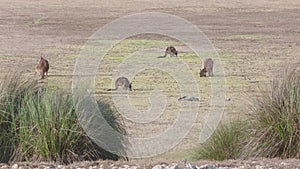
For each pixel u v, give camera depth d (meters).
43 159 25.41
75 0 130.88
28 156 25.50
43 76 50.59
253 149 26.23
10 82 26.89
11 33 86.38
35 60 63.22
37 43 76.88
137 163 24.00
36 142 25.48
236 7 124.06
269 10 120.50
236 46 76.06
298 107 26.28
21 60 62.97
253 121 26.75
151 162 24.19
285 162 24.30
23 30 90.00
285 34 89.00
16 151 25.48
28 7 119.94
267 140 26.19
